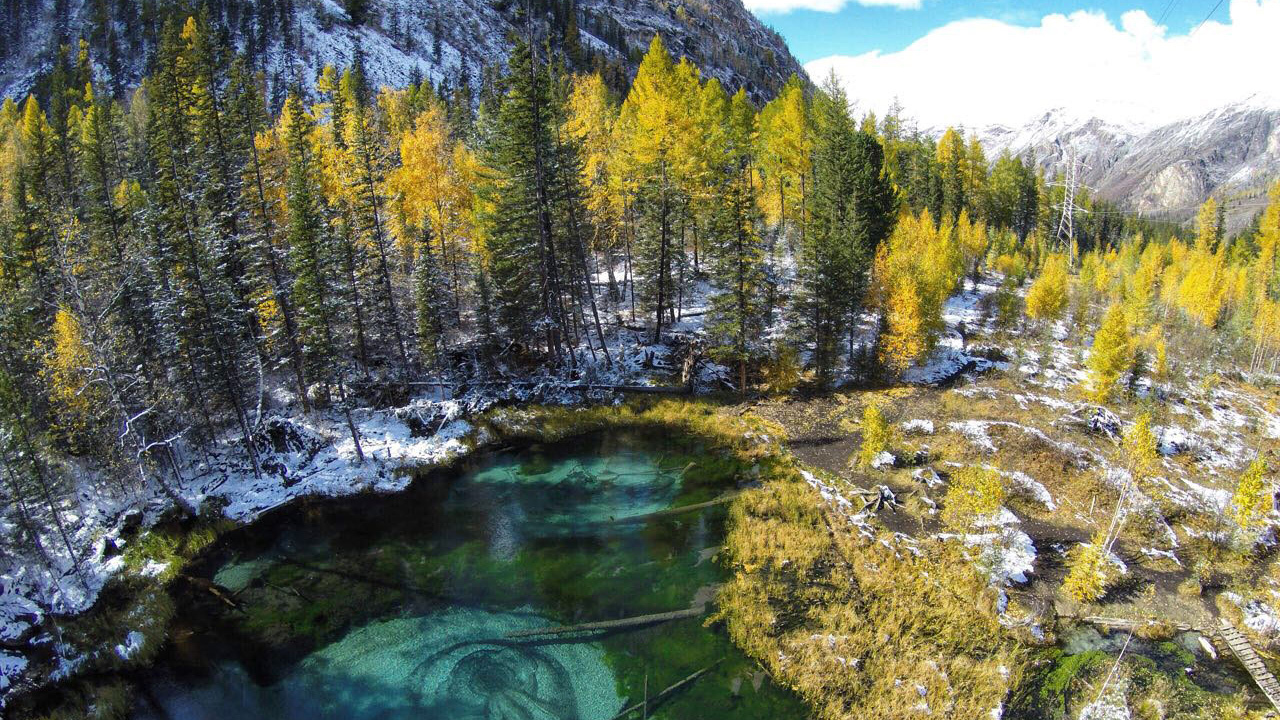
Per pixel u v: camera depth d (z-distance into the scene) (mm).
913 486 26469
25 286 30328
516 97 33531
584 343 42531
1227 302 58438
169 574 22484
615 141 46750
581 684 16797
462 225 42625
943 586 20484
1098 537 20422
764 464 29484
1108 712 15688
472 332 42531
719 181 41594
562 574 21609
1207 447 31969
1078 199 119000
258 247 32125
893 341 38844
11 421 21297
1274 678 17312
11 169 51000
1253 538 23047
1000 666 17344
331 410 34812
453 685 16922
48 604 20594
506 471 29766
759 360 40594
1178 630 19453
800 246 51031
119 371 27312
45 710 16953
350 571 22391
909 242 51656
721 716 15695
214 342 28125
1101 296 64750
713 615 19203
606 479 28578
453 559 22812
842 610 19172
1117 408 35938
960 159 77812
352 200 35750
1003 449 29422
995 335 49406
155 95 36844
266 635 19266
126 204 36031
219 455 30688
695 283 49844
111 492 27000
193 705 16859
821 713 15750
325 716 16156
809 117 52594
